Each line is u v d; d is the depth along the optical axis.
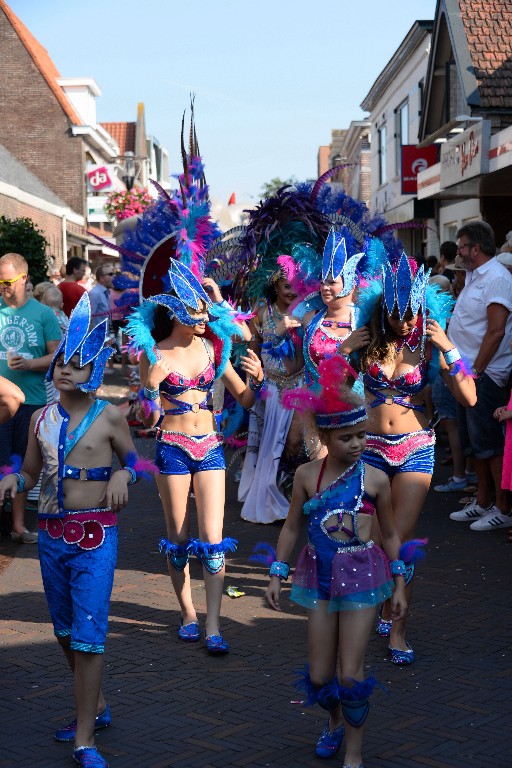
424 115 20.69
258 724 4.15
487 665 4.77
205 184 5.60
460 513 7.88
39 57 38.44
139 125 54.47
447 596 5.91
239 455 9.52
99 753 3.87
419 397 4.94
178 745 3.95
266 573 6.55
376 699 4.38
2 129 36.06
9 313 7.44
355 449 3.75
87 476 3.90
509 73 15.69
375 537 4.80
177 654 5.03
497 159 12.80
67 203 36.12
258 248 6.81
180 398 5.18
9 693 4.49
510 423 6.91
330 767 3.75
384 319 4.85
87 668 3.78
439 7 17.88
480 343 7.52
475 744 3.90
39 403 7.47
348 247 6.17
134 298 5.50
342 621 3.70
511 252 8.69
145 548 7.25
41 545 3.96
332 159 51.28
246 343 7.22
